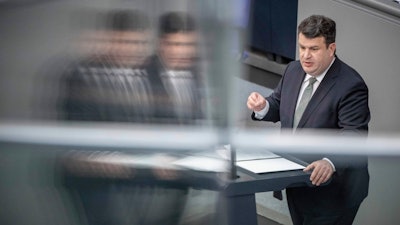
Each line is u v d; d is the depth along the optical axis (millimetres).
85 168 684
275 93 1383
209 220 677
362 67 1991
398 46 1953
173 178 690
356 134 922
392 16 2004
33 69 772
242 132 729
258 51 2199
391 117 1884
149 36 768
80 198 662
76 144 693
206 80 709
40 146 685
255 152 859
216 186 711
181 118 706
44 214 648
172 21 735
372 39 1993
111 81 742
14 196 654
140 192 679
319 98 1279
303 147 756
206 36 708
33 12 818
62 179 671
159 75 722
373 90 1949
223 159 733
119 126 706
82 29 807
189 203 680
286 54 2240
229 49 704
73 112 722
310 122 1271
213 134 715
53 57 784
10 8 811
